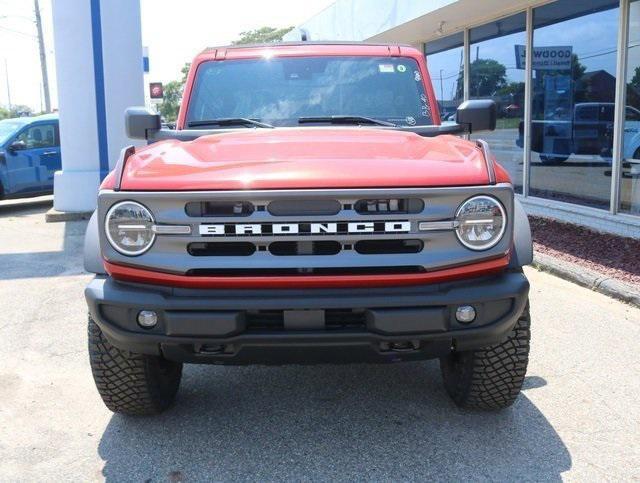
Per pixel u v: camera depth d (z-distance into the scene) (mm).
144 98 12203
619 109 8242
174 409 4020
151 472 3326
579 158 9211
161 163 3287
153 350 3162
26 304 6273
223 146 3580
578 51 9117
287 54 4711
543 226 9227
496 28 11320
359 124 4379
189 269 3021
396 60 4703
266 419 3873
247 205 3016
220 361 3193
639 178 8047
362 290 3029
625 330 5273
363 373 4551
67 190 11883
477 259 3049
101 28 11617
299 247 3021
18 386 4379
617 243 7812
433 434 3662
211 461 3418
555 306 5906
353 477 3246
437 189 2996
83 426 3818
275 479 3242
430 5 10789
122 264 3068
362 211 3014
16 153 13617
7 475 3311
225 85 4598
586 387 4250
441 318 2994
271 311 3039
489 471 3285
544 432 3676
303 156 3301
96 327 3455
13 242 9602
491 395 3666
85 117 11797
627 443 3553
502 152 11453
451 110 13422
